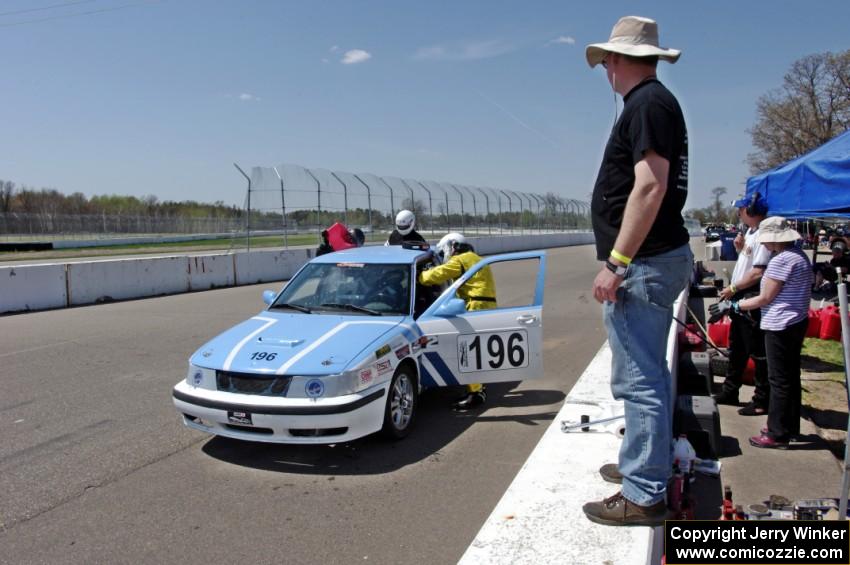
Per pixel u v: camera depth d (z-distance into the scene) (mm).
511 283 17328
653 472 2512
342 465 4422
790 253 4648
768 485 4070
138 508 3766
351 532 3434
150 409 5773
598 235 2607
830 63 41969
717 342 7832
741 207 6867
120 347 8633
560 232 51562
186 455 4641
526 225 44250
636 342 2488
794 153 45125
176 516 3656
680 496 2910
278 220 23828
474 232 35000
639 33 2490
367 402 4406
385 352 4707
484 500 3814
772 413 4746
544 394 6207
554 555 2334
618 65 2543
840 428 5160
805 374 6859
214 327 10312
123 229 52094
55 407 5840
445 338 5379
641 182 2287
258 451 4719
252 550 3256
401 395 4949
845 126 42312
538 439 4910
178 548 3287
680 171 2424
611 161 2496
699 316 10891
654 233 2418
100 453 4680
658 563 2514
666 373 2582
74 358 7930
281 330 5059
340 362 4398
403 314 5441
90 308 13172
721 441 4887
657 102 2312
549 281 17906
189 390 4621
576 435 3672
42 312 12578
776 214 6535
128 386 6566
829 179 5809
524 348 5340
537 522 2590
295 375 4332
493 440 4902
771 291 4688
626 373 2531
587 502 2762
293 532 3443
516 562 2303
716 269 19344
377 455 4609
